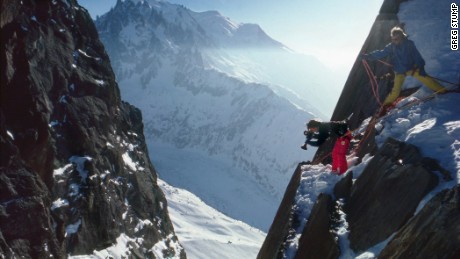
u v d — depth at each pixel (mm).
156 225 54188
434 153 8094
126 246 43531
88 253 37188
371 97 14391
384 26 15586
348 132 11188
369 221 8547
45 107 29891
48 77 34656
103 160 43469
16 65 27234
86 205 37500
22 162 27094
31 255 25797
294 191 13547
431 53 12516
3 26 25578
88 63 43188
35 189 27031
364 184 9461
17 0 26516
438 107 9859
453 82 10648
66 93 38281
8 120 26906
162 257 50812
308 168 13328
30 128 27969
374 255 7758
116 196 45031
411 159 8328
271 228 15312
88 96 42281
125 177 49438
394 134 10148
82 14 44344
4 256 23531
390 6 15953
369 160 10367
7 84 26219
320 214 10367
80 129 39094
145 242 48781
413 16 14672
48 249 27312
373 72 15094
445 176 7367
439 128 8750
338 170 11500
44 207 27531
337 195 10578
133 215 48500
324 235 9578
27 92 27547
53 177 33562
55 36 37500
